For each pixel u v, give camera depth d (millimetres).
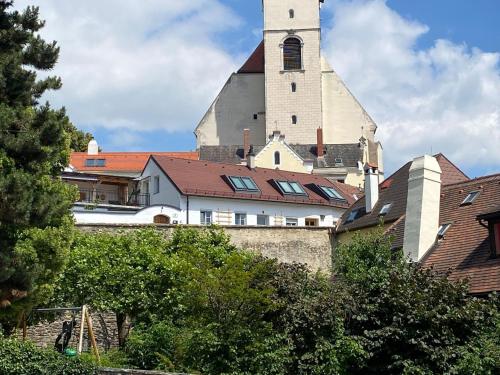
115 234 35156
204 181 51875
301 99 84562
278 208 52938
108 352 27031
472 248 26250
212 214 50406
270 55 85500
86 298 29703
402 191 37438
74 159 77500
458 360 20703
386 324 21766
